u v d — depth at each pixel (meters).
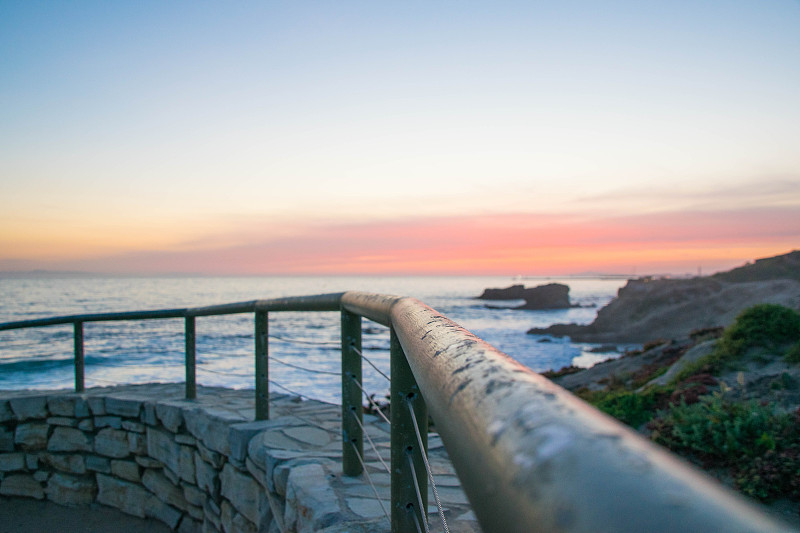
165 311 5.70
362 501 2.90
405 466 1.91
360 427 3.27
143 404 5.64
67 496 5.93
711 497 0.21
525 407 0.37
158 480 5.41
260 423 4.56
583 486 0.24
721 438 5.94
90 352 32.81
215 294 133.50
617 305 50.81
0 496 6.12
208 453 4.71
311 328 60.69
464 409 0.48
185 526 5.04
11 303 89.12
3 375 25.81
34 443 6.14
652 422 7.05
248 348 36.19
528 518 0.27
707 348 11.13
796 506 4.85
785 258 63.66
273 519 3.64
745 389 8.03
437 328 0.86
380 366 30.39
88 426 5.96
